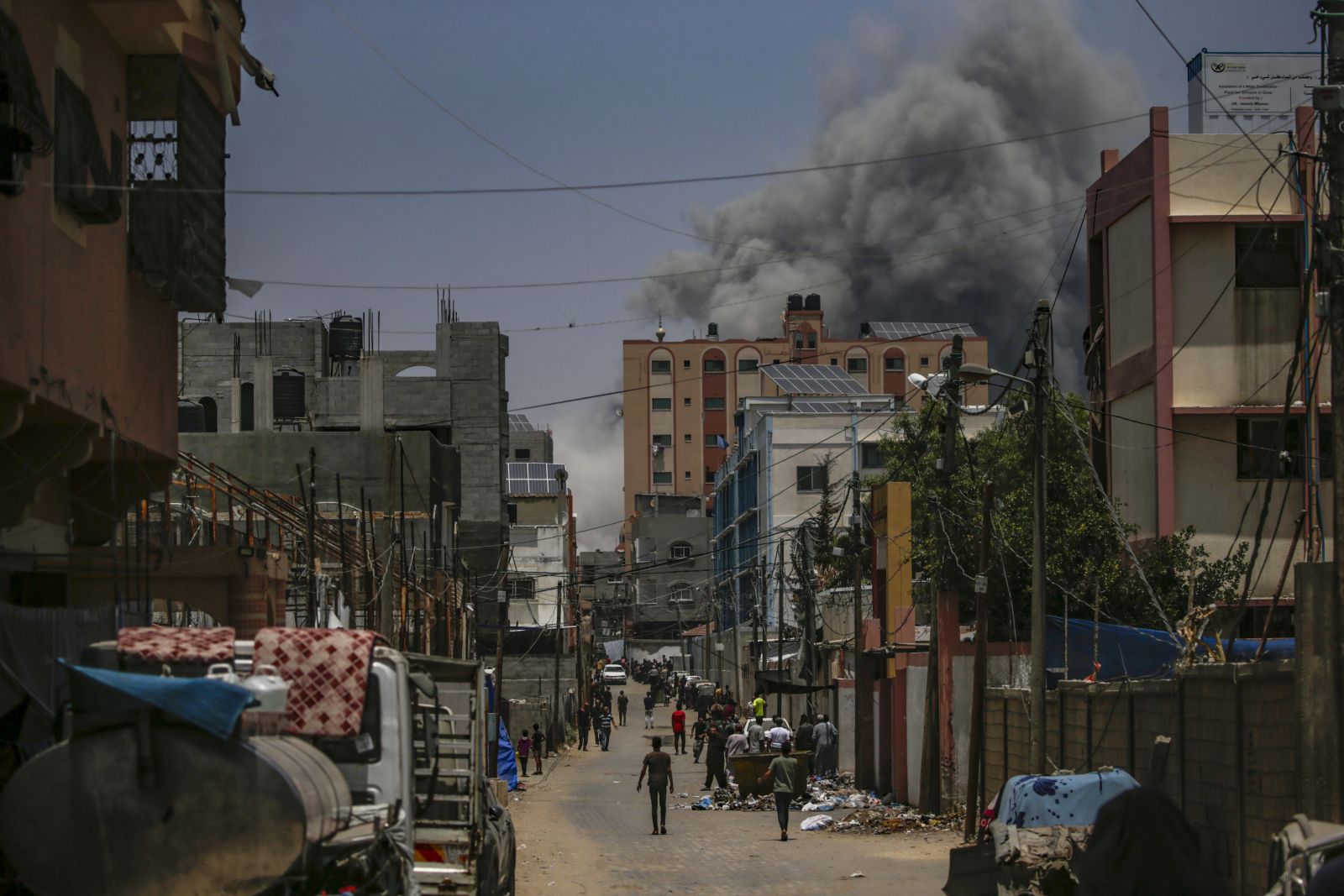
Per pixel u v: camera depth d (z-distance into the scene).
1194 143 55.56
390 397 102.12
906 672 57.88
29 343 23.48
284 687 15.95
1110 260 61.38
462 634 80.12
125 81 28.83
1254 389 54.59
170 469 31.88
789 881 35.50
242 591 35.31
